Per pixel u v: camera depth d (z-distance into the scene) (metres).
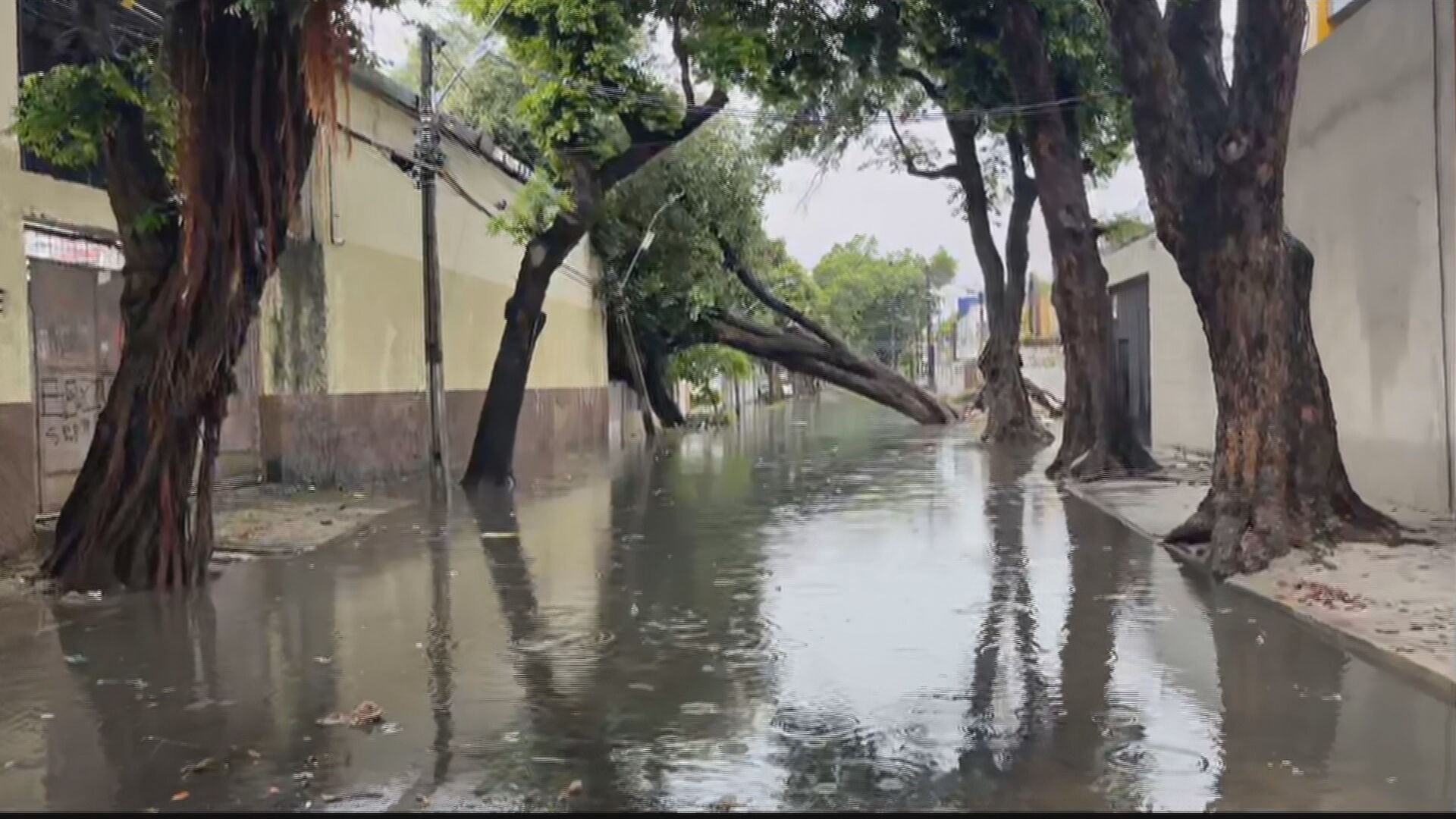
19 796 5.60
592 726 6.62
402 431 22.34
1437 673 7.30
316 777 5.81
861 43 20.06
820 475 23.20
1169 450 25.19
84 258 14.69
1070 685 7.39
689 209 36.59
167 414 10.97
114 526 10.93
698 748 6.22
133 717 6.87
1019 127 21.94
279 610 9.98
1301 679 7.48
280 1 10.15
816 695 7.21
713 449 32.47
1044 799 5.45
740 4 19.69
